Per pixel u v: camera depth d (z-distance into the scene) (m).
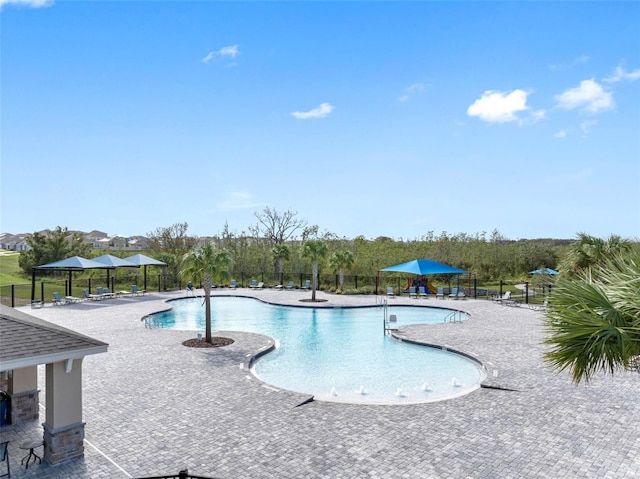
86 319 23.34
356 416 10.09
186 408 10.53
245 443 8.60
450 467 7.61
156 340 18.34
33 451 8.11
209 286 17.89
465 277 46.00
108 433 9.06
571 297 5.68
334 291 37.47
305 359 16.69
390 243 49.09
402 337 19.42
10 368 6.74
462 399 11.25
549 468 7.56
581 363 5.45
